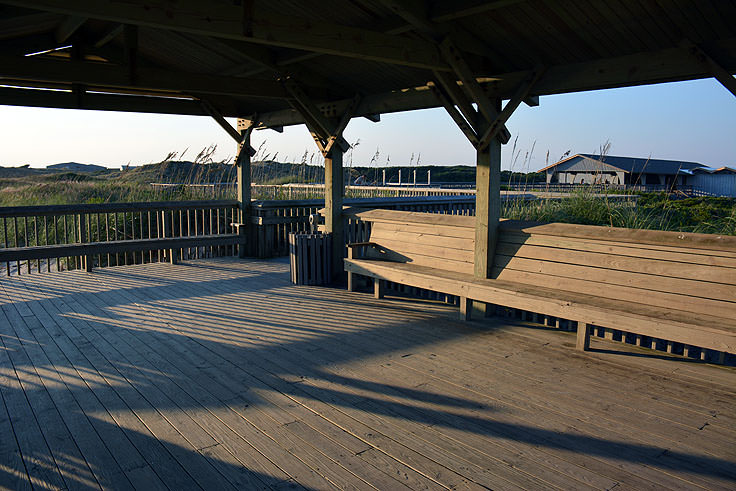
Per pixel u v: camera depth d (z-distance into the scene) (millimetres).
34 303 6379
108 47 7789
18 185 13977
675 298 4219
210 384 3906
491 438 3070
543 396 3666
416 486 2570
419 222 6520
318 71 7215
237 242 9742
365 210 7434
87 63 6117
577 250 4938
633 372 4125
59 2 3244
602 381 3941
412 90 6543
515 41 5047
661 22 4121
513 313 5773
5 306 6230
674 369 4195
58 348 4746
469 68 5121
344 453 2898
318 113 7277
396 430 3168
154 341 4938
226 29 3953
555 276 5051
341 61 6629
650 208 8391
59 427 3230
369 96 7316
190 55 7973
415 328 5336
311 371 4160
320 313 5918
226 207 9820
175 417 3357
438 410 3447
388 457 2854
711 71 4066
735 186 35062
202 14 3834
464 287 5434
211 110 9227
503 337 5027
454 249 6074
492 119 5277
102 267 9078
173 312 5973
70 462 2820
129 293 6910
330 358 4461
